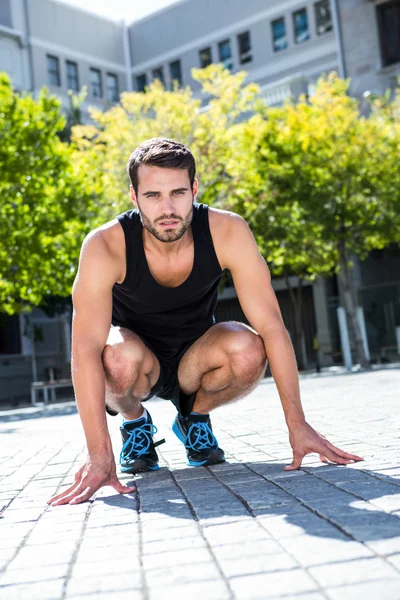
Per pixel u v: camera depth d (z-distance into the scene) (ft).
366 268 81.76
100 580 5.60
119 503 8.74
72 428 26.05
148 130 58.34
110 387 10.44
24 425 30.83
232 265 10.09
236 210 60.80
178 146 9.09
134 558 6.14
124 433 11.57
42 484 11.80
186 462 12.35
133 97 59.82
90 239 9.83
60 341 95.71
